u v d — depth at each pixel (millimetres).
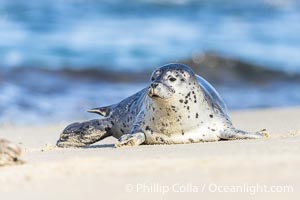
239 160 21094
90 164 21672
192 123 27109
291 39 96938
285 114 45875
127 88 68062
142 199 17641
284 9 115562
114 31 94750
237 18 107938
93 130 29953
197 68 79500
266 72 77500
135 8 107250
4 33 89875
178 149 24984
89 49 84875
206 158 21734
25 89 63625
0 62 75375
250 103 59938
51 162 22766
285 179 18781
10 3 104062
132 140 27109
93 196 17906
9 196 18312
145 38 91938
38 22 95750
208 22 104188
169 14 107062
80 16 100875
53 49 83875
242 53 86500
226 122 27766
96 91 65250
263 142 25438
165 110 26750
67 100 60031
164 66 27453
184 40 91812
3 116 52250
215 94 28984
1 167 22031
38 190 18828
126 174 20266
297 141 25219
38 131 41031
